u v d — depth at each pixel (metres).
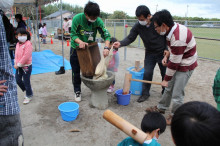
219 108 1.66
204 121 0.81
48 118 3.43
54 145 2.72
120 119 1.68
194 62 2.92
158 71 6.61
